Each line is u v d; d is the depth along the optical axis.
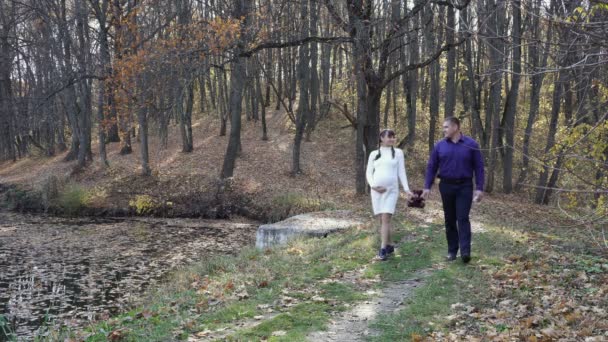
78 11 25.66
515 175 26.42
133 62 17.73
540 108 23.31
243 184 23.25
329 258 8.12
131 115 21.91
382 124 32.97
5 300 9.86
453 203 7.19
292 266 7.71
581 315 4.75
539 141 20.39
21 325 8.34
